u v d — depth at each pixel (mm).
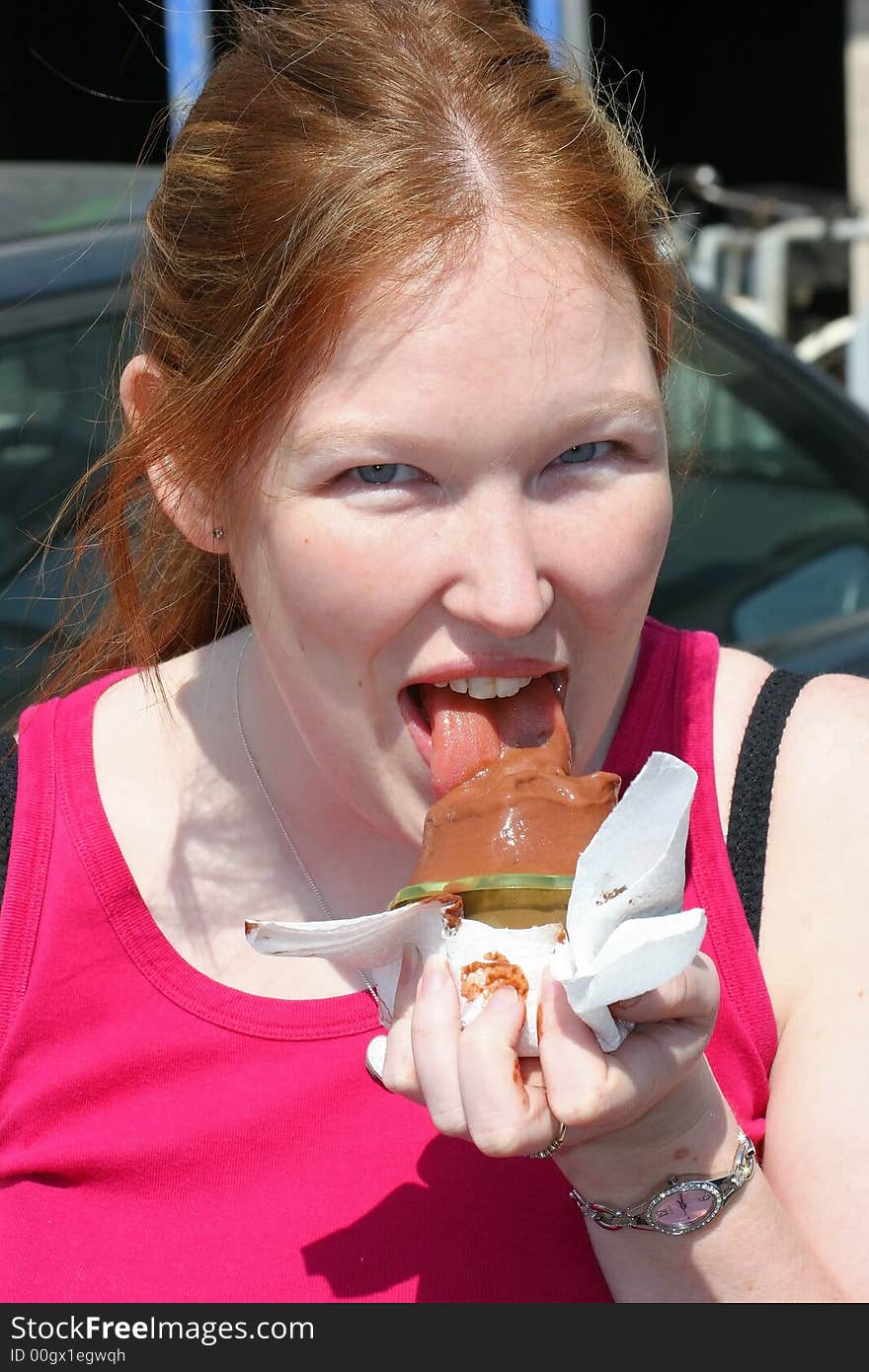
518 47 1499
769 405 3375
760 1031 1527
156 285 1587
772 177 11625
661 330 1562
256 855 1703
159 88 8445
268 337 1338
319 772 1653
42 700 2080
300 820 1689
